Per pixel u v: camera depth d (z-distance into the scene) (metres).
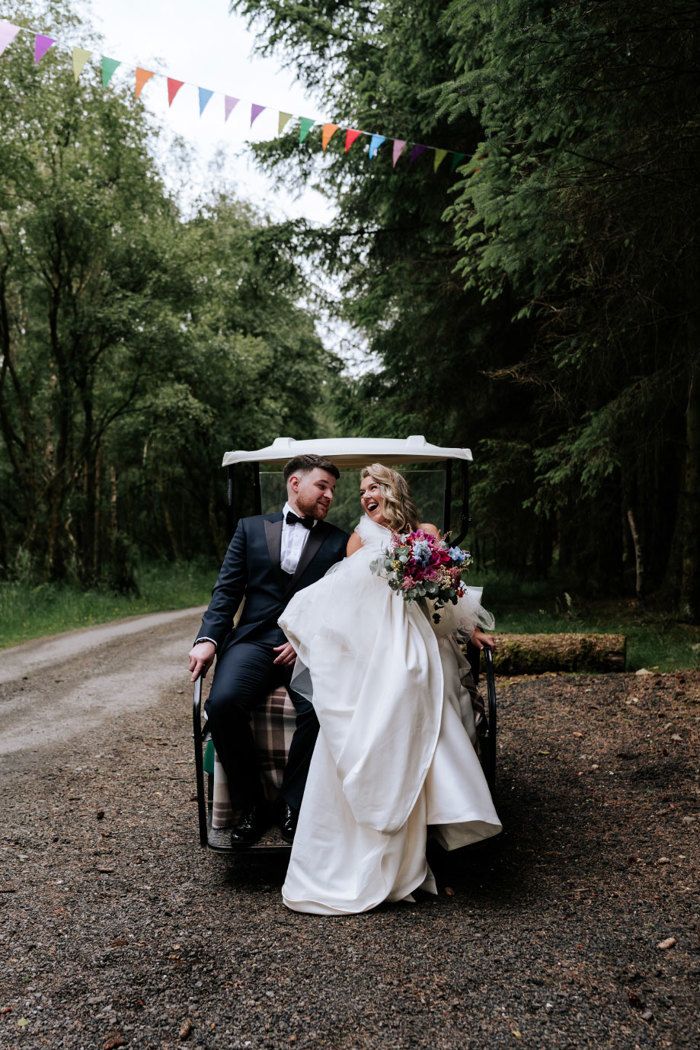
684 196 6.51
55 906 3.23
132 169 19.70
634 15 5.42
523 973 2.62
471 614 3.58
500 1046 2.26
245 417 28.62
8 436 20.22
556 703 6.32
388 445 4.27
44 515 19.98
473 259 9.45
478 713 3.79
